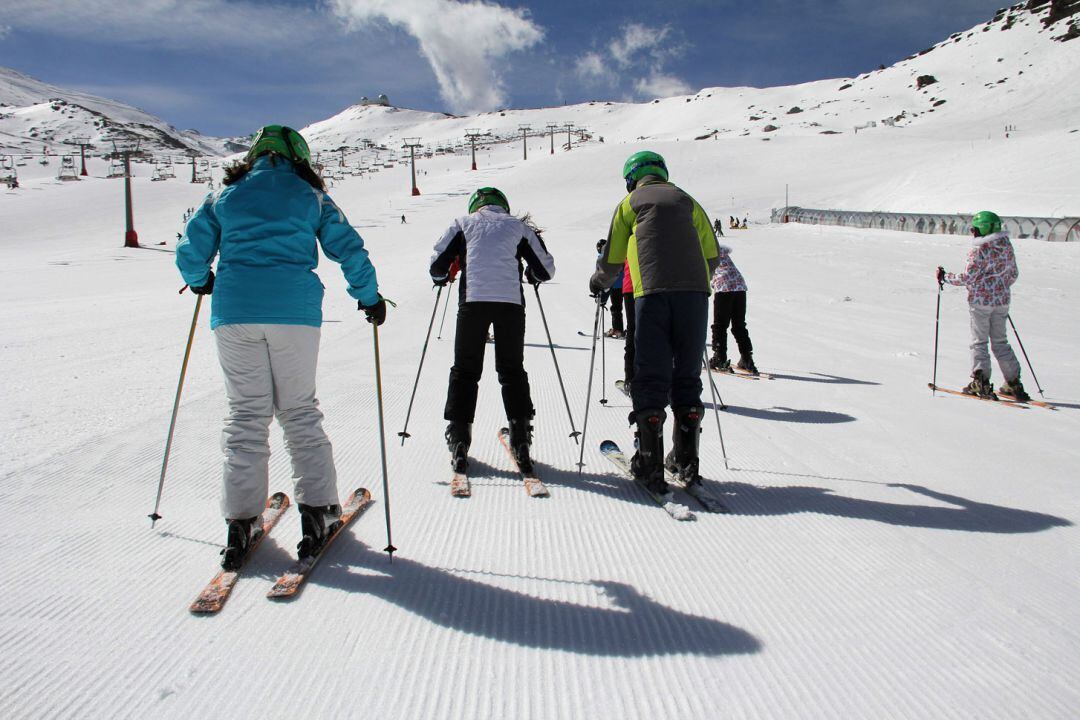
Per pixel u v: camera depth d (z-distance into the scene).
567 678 2.03
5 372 7.09
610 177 90.94
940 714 1.87
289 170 2.76
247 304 2.58
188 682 1.98
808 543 3.00
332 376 6.90
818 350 9.06
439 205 77.75
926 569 2.74
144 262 37.38
